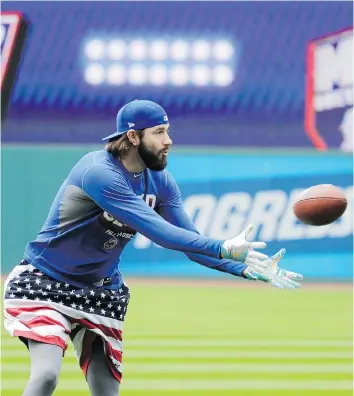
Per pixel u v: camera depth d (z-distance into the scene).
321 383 23.02
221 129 62.03
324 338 31.31
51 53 62.66
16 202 51.41
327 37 62.59
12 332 13.97
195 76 62.75
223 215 52.56
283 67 62.62
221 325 34.31
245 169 52.66
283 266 52.72
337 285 51.22
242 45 62.97
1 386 22.12
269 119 62.12
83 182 14.05
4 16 62.66
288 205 52.78
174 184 15.31
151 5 63.34
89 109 62.38
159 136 14.16
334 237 53.03
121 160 14.29
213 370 24.75
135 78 62.84
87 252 14.46
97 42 62.97
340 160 52.91
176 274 52.38
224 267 14.77
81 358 14.97
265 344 29.80
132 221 13.76
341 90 62.06
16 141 61.91
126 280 51.03
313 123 62.09
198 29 63.09
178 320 35.59
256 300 43.19
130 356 27.05
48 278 14.48
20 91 62.19
